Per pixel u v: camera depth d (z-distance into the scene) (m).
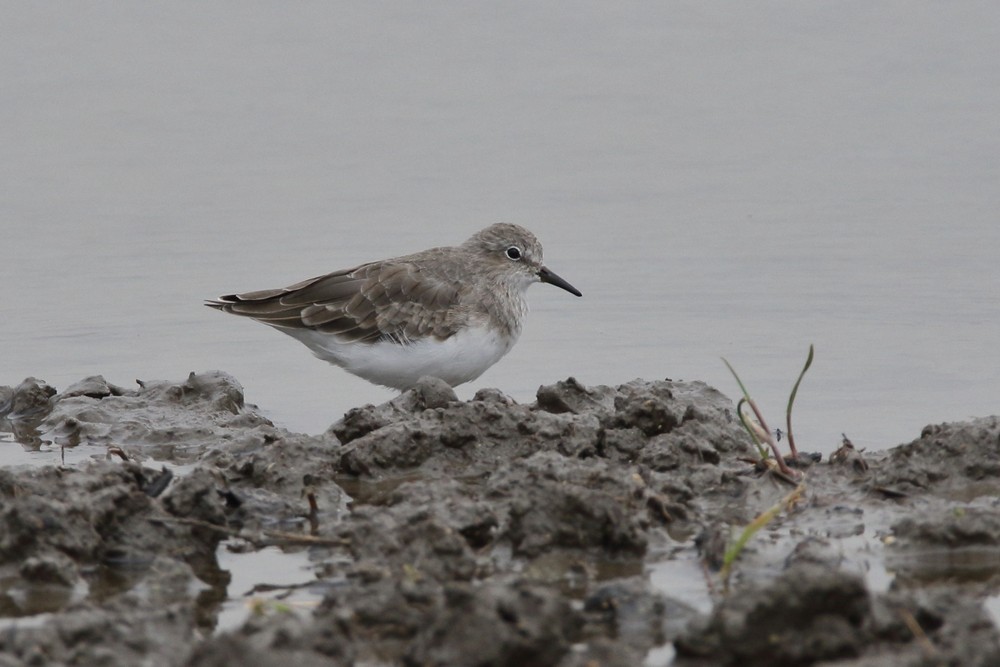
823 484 12.65
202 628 9.70
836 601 8.48
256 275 22.52
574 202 25.91
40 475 11.72
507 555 10.89
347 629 8.99
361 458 13.22
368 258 23.14
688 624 8.79
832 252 22.95
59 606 10.05
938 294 20.91
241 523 11.85
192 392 16.45
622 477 11.60
